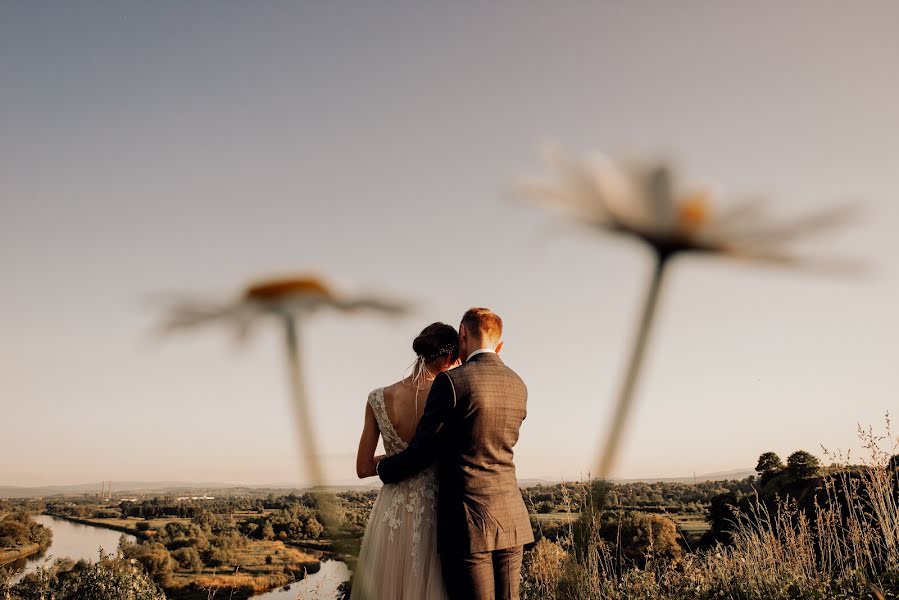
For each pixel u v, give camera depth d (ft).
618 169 1.86
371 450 10.44
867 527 13.24
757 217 1.79
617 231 1.85
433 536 9.73
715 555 14.60
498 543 8.50
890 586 11.34
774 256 1.78
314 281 3.15
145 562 46.32
